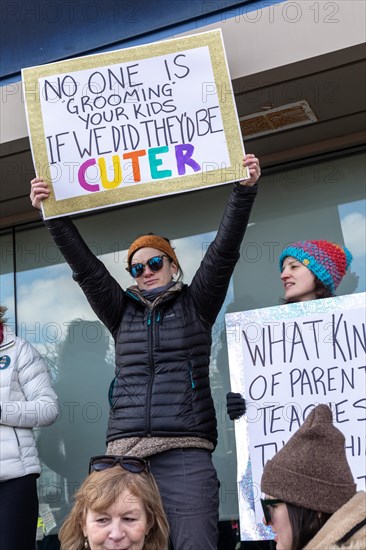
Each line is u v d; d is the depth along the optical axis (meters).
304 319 2.88
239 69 3.61
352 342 2.81
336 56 3.46
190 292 3.28
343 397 2.77
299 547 2.11
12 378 3.59
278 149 4.20
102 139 3.30
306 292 3.36
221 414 4.15
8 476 3.35
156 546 2.56
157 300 3.24
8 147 4.09
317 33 3.48
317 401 2.79
